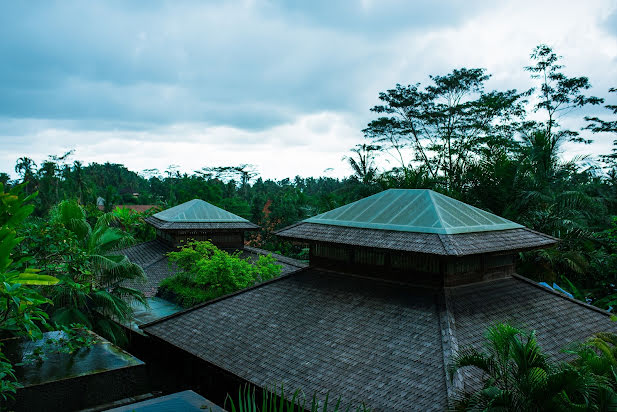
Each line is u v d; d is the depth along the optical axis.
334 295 12.37
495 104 35.69
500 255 12.77
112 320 16.06
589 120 39.38
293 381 9.34
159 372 13.99
